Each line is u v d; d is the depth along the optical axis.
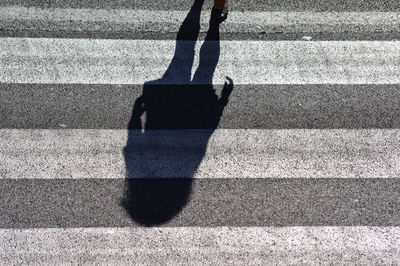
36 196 5.45
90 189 5.48
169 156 5.63
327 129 5.80
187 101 5.88
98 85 5.91
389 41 6.21
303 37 6.21
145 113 5.82
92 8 6.27
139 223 5.38
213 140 5.71
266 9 6.32
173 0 6.34
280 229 5.37
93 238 5.30
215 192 5.50
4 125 5.70
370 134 5.79
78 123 5.75
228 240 5.31
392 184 5.59
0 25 6.14
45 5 6.26
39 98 5.84
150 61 6.04
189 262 5.21
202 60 6.07
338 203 5.50
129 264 5.20
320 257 5.27
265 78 6.00
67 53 6.04
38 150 5.61
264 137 5.73
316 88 5.97
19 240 5.28
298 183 5.55
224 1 6.11
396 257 5.30
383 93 5.97
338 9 6.33
